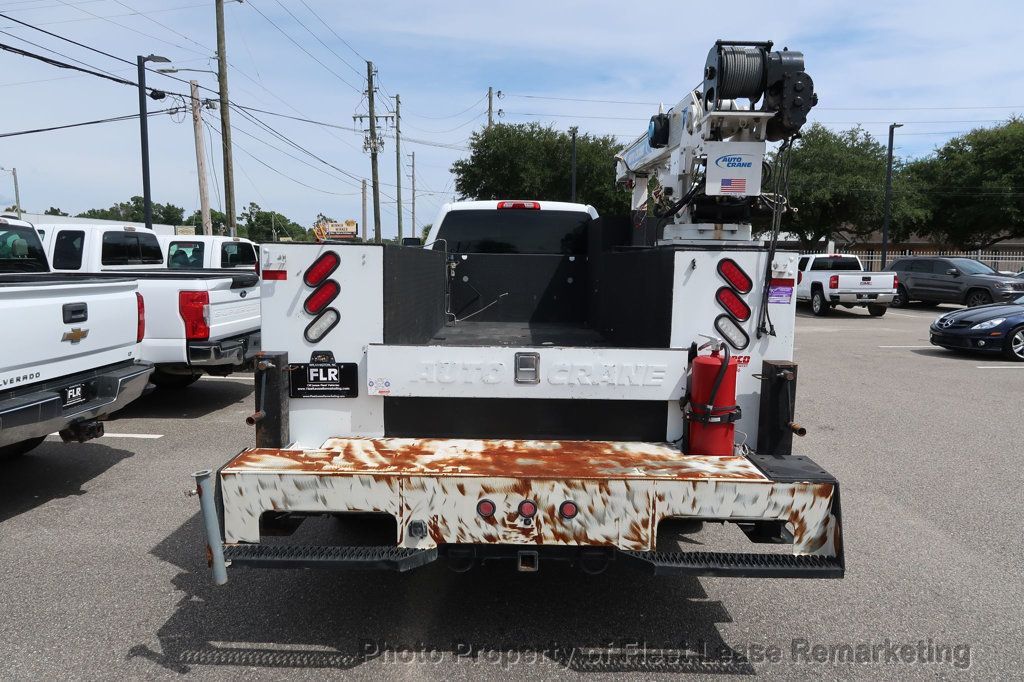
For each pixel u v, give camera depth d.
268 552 2.90
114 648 3.29
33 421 4.56
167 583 3.94
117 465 6.11
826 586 4.02
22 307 4.60
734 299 3.26
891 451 6.84
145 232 11.00
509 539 2.90
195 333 7.49
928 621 3.65
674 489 2.87
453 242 6.15
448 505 2.90
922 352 13.81
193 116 22.73
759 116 3.61
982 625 3.61
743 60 3.57
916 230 41.19
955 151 39.91
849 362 12.50
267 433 3.25
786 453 3.22
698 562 2.83
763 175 3.91
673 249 3.24
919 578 4.14
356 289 3.26
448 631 3.46
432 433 3.36
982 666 3.24
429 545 2.92
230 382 10.21
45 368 4.83
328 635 3.42
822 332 17.44
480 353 3.22
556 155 38.41
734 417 3.14
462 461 3.04
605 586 3.97
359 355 3.30
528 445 3.26
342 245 3.24
